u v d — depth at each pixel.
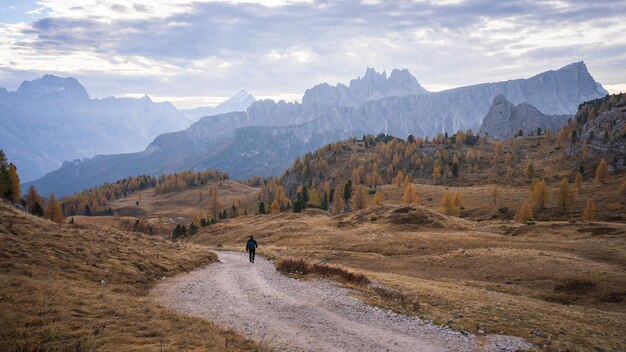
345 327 16.98
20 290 15.42
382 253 59.25
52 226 30.88
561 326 19.84
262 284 25.39
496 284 39.19
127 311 15.74
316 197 164.62
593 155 195.12
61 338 11.85
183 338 13.40
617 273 39.47
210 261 36.44
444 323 18.23
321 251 60.41
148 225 147.88
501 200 147.75
